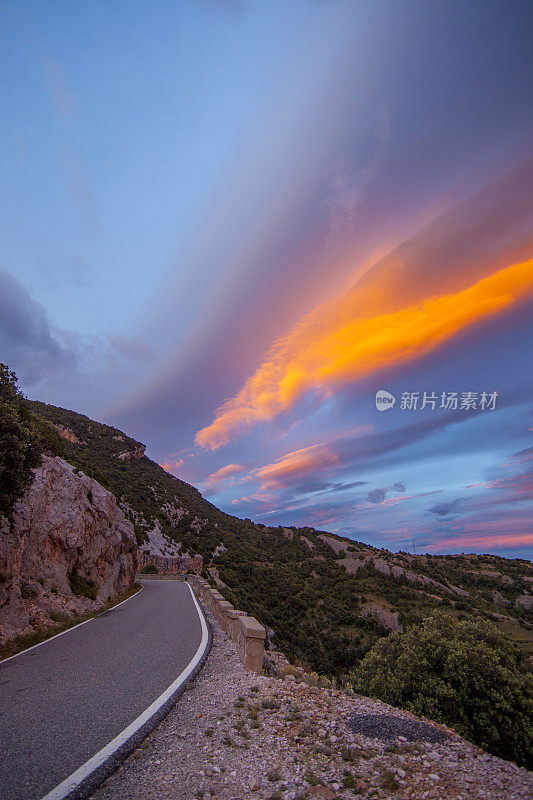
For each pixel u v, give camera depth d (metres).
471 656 7.51
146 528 70.81
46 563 17.55
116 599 22.22
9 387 12.90
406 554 112.50
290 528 126.81
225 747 4.23
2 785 3.23
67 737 4.27
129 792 3.31
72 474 24.91
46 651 9.03
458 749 4.33
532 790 3.32
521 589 79.31
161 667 7.54
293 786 3.42
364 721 4.99
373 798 3.21
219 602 14.14
